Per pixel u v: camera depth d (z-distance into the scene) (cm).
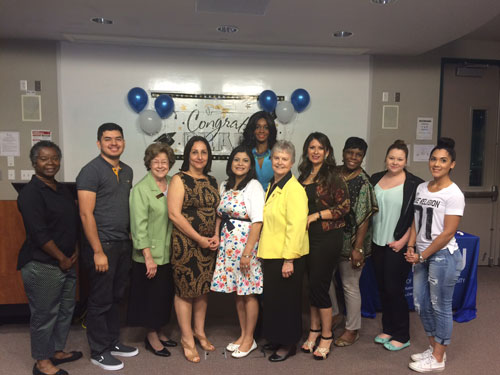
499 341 295
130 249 261
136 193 249
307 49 412
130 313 260
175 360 262
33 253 226
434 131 461
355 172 275
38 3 282
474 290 335
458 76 473
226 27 337
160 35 364
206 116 426
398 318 277
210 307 356
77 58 401
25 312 306
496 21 398
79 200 235
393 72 448
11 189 404
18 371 248
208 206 257
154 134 420
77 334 298
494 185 494
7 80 394
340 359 265
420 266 252
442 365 251
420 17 308
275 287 253
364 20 316
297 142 443
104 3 281
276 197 249
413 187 263
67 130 407
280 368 253
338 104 444
